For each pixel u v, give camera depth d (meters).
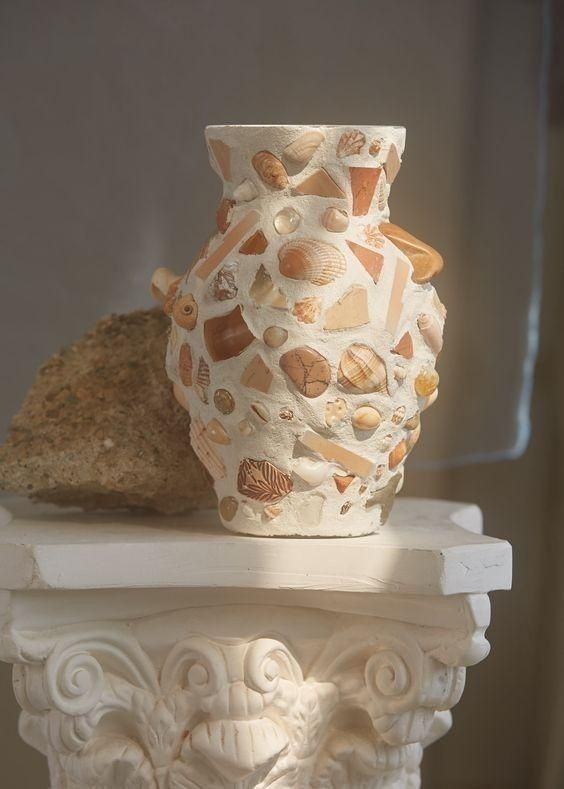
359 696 1.24
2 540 1.20
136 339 1.33
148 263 1.62
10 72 1.57
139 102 1.61
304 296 1.18
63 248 1.60
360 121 1.65
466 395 1.73
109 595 1.22
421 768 1.82
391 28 1.65
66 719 1.22
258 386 1.18
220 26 1.62
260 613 1.23
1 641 1.20
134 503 1.31
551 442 1.79
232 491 1.22
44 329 1.60
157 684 1.24
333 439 1.19
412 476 1.76
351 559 1.19
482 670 1.81
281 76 1.63
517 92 1.70
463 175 1.69
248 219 1.20
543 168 1.73
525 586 1.80
